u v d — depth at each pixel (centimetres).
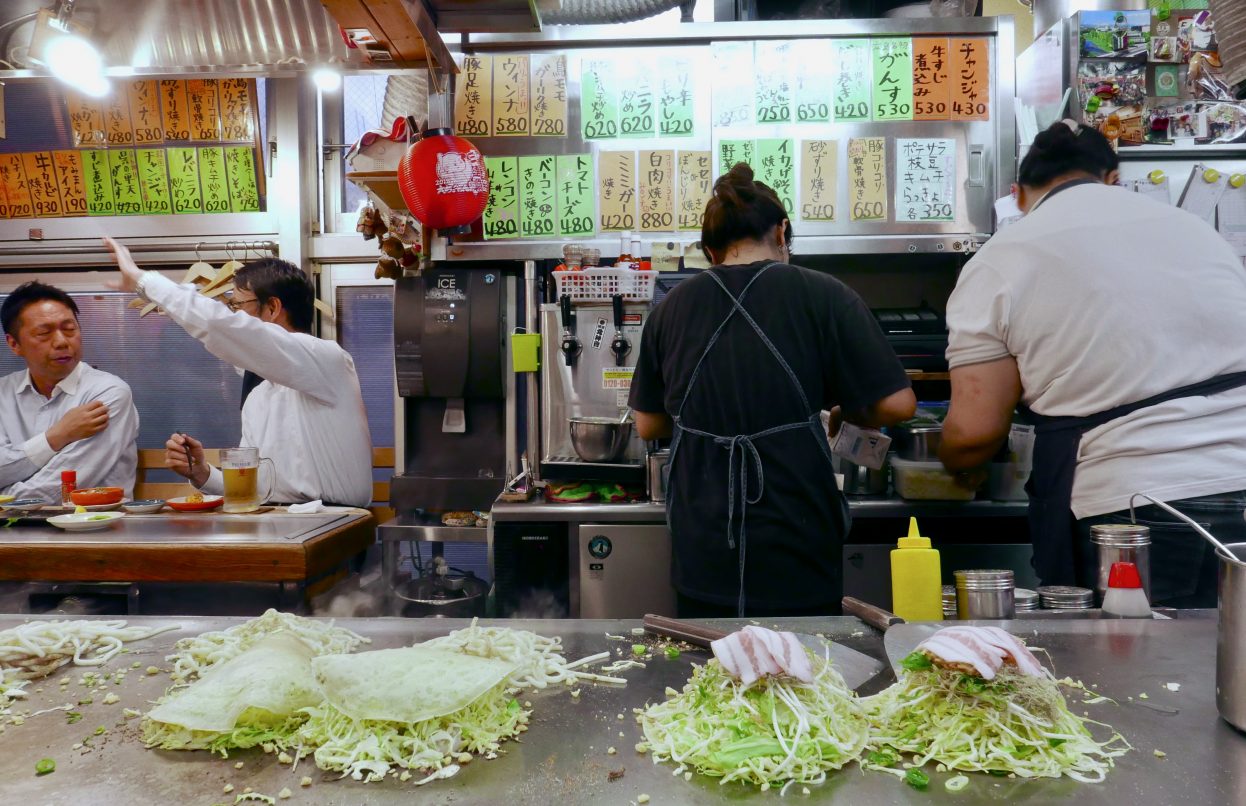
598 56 309
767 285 204
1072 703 113
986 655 102
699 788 94
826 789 93
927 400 305
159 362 393
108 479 353
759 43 306
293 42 262
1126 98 298
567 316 285
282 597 219
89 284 388
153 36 261
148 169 379
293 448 314
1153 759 97
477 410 318
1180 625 143
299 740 106
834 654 132
